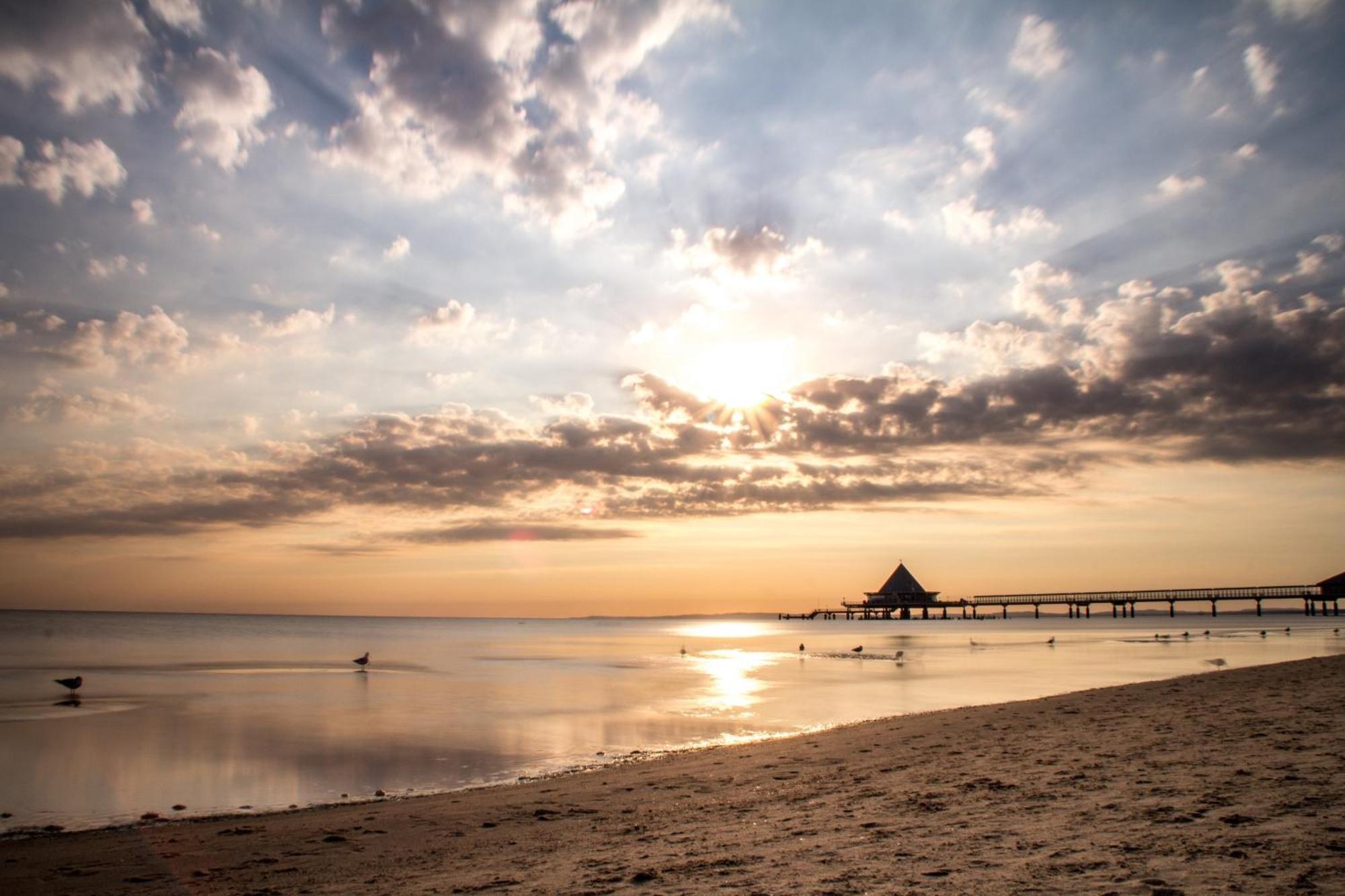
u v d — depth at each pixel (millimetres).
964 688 39719
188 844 12828
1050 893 6289
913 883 6926
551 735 25953
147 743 24453
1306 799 8812
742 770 16500
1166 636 96188
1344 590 140875
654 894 7449
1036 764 13273
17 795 17781
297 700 36438
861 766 15422
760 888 7273
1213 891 5980
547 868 9172
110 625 194625
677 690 41438
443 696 38250
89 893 10000
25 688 41719
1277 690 21469
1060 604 173625
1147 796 9820
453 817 13789
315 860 11203
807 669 56156
